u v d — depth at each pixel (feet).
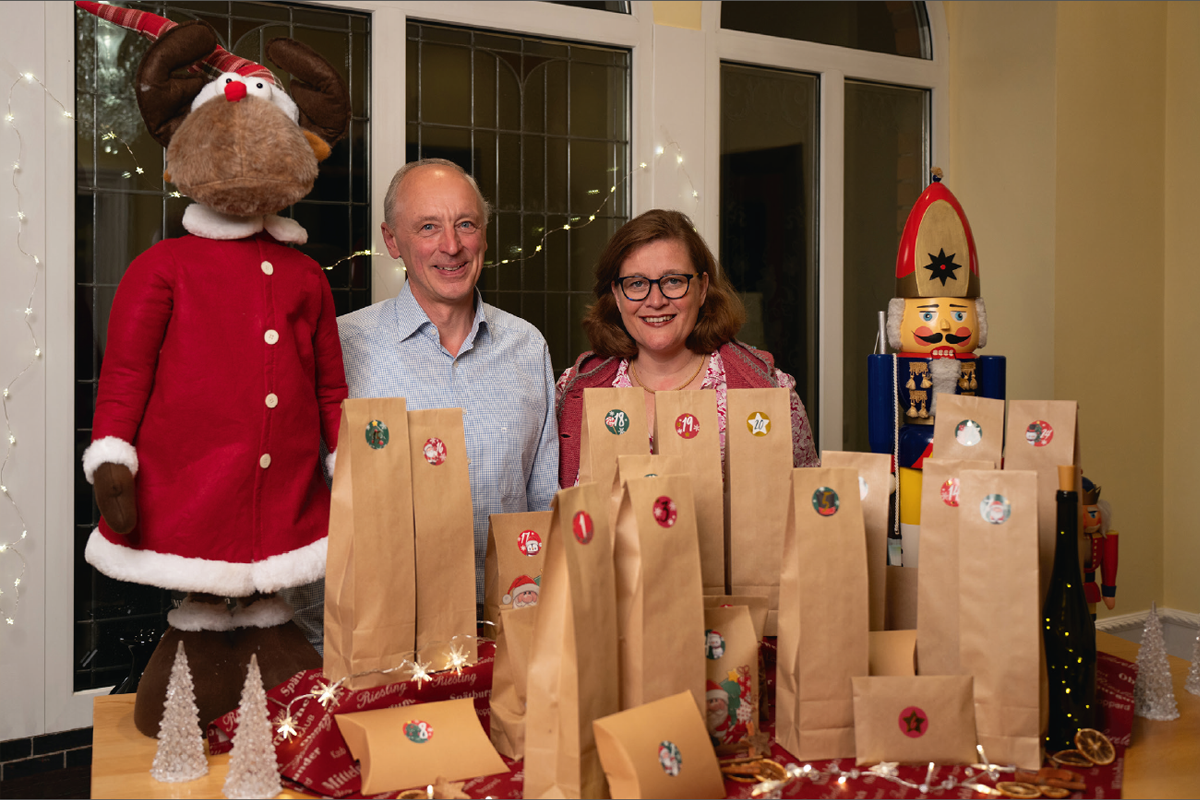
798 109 9.27
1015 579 3.24
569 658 2.91
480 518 5.23
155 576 3.80
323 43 7.21
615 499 3.32
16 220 6.39
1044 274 8.95
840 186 9.37
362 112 7.36
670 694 3.11
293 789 3.24
